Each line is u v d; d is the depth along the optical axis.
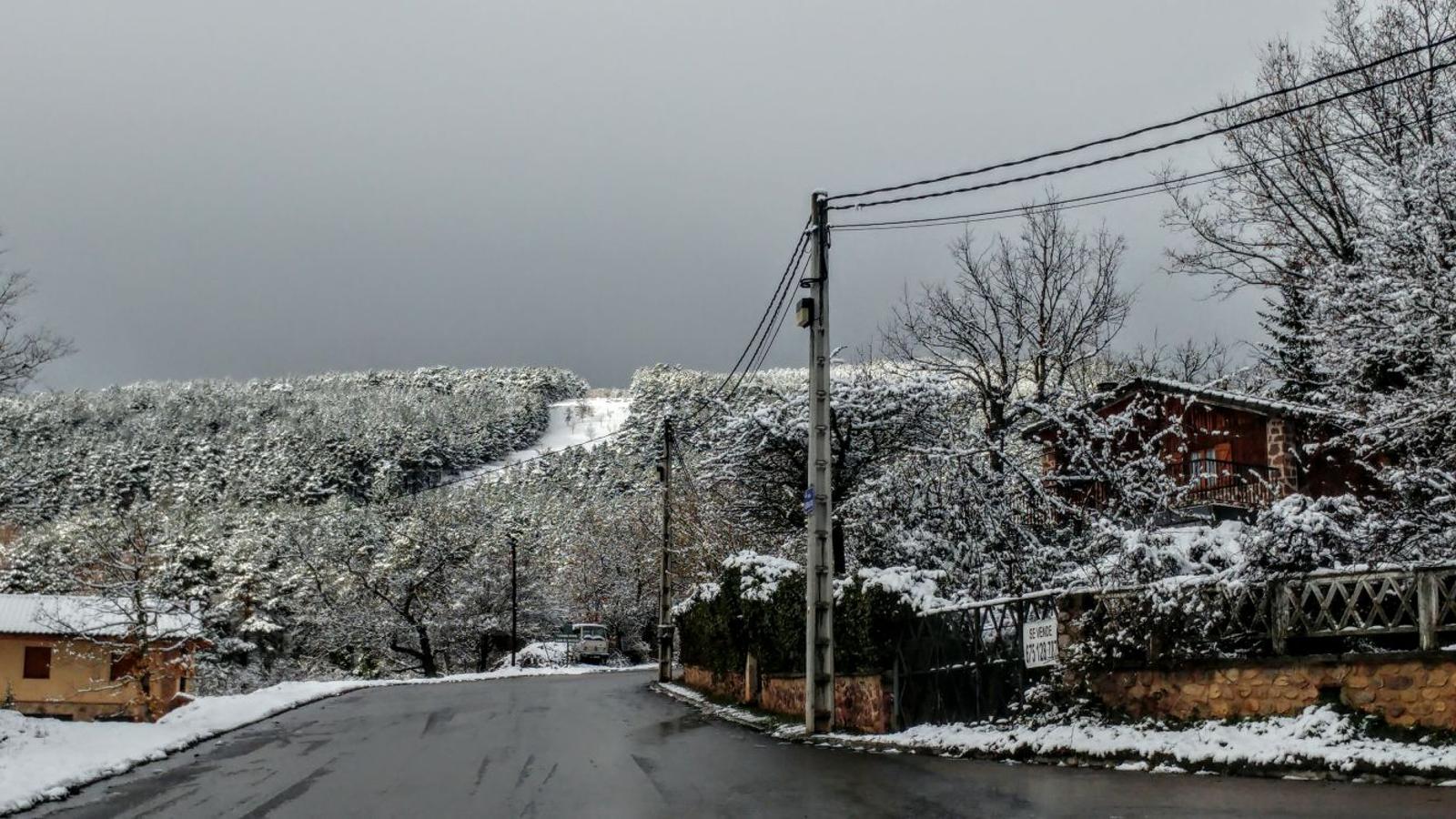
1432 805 8.14
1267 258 24.89
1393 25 21.47
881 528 23.02
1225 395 25.41
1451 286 13.71
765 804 10.12
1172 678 12.12
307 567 60.50
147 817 10.80
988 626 14.70
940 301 32.66
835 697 17.33
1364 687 10.40
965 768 11.98
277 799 11.72
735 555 24.16
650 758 14.30
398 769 14.03
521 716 22.16
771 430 31.86
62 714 42.69
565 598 66.81
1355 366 16.11
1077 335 31.64
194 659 45.88
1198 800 9.01
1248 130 24.14
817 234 17.36
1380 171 17.55
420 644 61.59
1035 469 23.91
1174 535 15.31
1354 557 12.64
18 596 45.50
